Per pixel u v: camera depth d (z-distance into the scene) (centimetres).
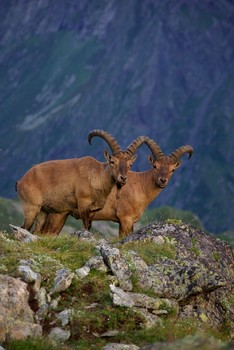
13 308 3162
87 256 3797
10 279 3247
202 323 3706
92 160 5134
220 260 4119
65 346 3108
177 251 4016
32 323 3158
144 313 3484
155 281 3694
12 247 3709
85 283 3544
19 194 5228
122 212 5434
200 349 2452
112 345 3156
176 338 3316
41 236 4466
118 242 4147
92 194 5078
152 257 3862
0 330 3056
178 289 3719
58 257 3756
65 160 5216
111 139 5072
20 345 2988
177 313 3659
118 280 3612
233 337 3791
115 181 5044
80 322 3281
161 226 4194
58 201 5166
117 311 3403
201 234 4228
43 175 5159
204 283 3791
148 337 3291
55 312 3338
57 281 3469
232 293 4019
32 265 3544
